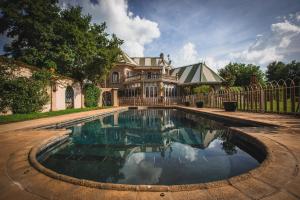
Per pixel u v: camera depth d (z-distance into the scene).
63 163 4.82
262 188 2.51
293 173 2.95
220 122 12.08
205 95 24.52
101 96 29.98
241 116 10.81
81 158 5.26
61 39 20.75
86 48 21.06
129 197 2.36
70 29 20.06
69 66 22.50
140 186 2.58
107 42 25.05
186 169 4.24
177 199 2.29
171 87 34.47
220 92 20.64
